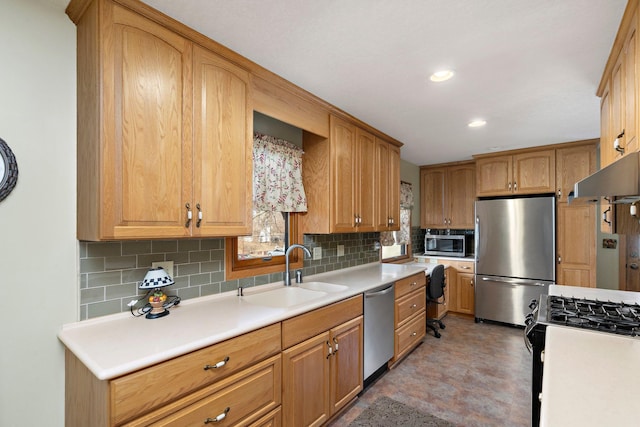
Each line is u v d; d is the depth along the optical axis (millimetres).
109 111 1225
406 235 4559
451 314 4469
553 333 1440
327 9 1343
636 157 1162
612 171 1207
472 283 4195
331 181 2471
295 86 2068
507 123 2850
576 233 3547
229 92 1665
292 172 2455
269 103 1967
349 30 1491
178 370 1175
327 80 2008
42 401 1325
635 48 1259
